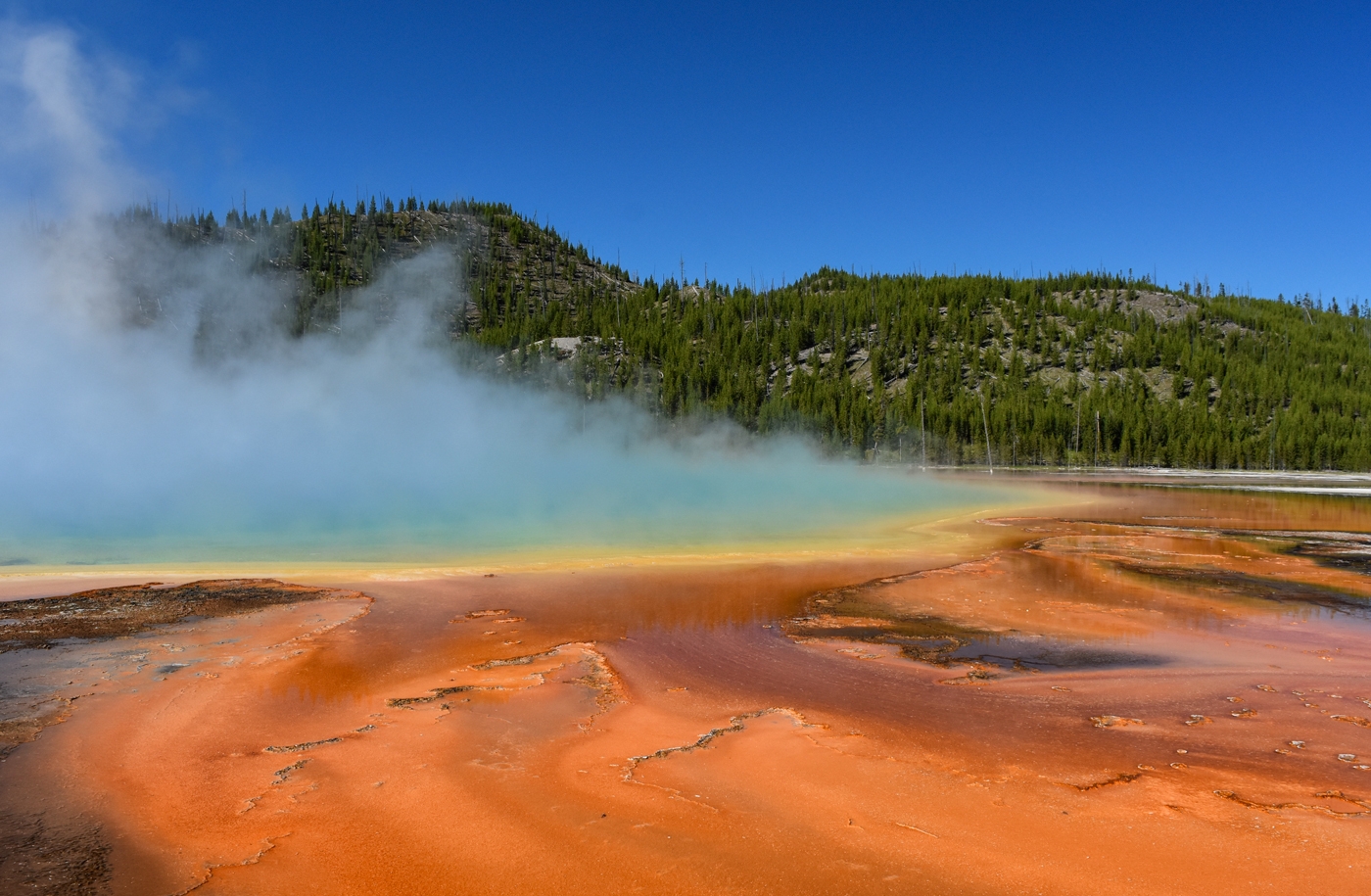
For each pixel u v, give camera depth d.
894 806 5.11
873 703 7.33
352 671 8.05
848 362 104.25
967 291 122.00
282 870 4.27
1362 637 9.96
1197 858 4.45
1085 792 5.35
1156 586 13.34
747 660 8.74
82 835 4.62
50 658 8.23
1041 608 11.56
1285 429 70.94
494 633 9.74
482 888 4.11
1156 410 78.19
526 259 146.88
